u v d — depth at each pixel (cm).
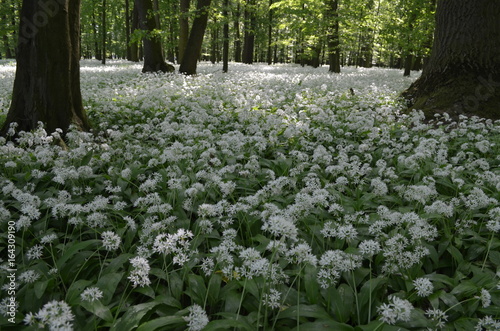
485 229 345
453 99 790
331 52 2052
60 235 337
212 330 197
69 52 607
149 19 1620
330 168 414
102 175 440
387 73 2192
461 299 253
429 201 388
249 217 351
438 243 317
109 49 3991
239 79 1389
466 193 405
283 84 1296
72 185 422
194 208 385
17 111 600
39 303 243
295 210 288
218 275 265
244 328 215
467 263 291
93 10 2659
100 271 268
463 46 802
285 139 625
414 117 708
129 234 320
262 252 302
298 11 1850
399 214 290
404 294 251
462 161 538
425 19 1748
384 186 354
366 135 645
